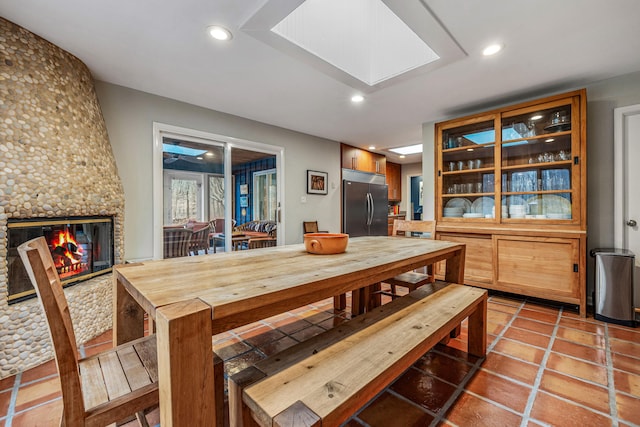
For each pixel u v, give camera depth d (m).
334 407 0.74
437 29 1.87
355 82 2.63
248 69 2.43
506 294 3.07
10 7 1.65
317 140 4.75
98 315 2.18
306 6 2.08
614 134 2.59
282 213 4.24
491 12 1.72
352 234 5.25
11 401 1.41
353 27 2.45
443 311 1.43
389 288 3.44
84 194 2.13
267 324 2.28
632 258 2.21
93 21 1.79
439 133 3.43
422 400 1.36
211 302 0.79
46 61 1.96
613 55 2.22
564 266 2.53
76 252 2.19
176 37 1.98
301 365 0.95
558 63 2.34
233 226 3.72
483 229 2.99
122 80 2.63
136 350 1.14
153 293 0.87
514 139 2.91
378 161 6.07
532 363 1.68
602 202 2.66
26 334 1.72
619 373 1.56
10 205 1.68
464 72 2.48
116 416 0.84
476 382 1.50
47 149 1.89
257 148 3.93
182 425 0.71
